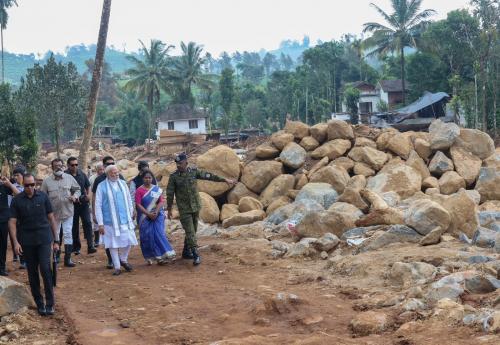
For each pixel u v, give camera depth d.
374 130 18.02
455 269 7.61
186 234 9.98
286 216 13.78
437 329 5.42
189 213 9.99
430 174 16.38
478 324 5.34
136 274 9.45
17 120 29.34
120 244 9.53
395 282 7.56
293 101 77.38
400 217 10.62
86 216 11.83
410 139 17.61
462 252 8.37
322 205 14.54
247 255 10.21
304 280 8.29
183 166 10.00
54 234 7.51
